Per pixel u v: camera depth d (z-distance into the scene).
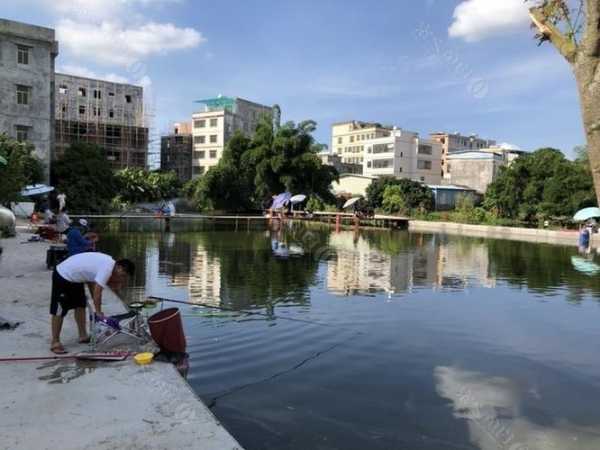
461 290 13.32
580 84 2.55
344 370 6.93
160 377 5.18
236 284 13.03
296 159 46.72
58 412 4.34
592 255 22.47
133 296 11.30
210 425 4.16
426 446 5.00
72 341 6.26
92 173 35.91
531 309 11.14
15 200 22.03
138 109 55.16
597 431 5.42
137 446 3.80
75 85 51.34
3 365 5.39
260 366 6.91
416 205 48.31
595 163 2.46
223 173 48.31
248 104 73.88
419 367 7.19
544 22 2.87
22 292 8.86
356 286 13.41
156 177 50.47
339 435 5.15
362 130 82.38
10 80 33.38
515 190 41.06
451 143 81.50
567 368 7.34
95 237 10.80
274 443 4.95
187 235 26.81
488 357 7.73
